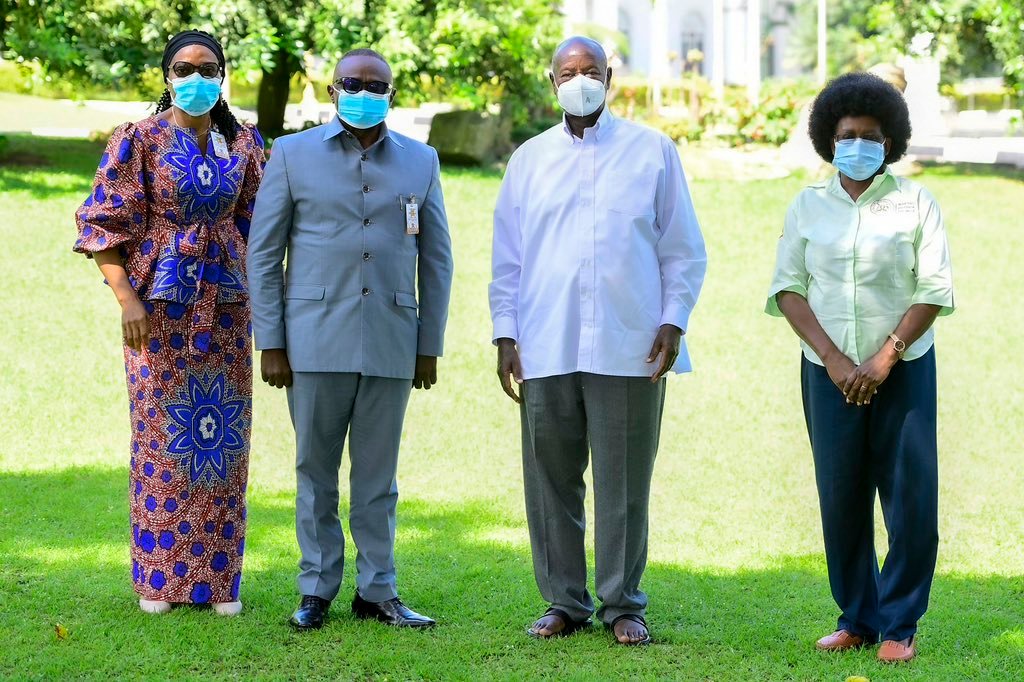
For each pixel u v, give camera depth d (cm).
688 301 457
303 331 465
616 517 458
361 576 480
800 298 452
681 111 2436
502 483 712
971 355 1018
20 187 1551
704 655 448
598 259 453
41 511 630
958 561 573
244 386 488
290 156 466
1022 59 1941
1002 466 741
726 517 649
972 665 436
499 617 487
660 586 531
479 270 1306
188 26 1747
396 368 475
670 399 902
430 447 784
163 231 473
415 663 437
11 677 416
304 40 1856
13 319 1063
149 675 423
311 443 472
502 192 477
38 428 798
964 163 1978
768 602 512
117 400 870
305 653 445
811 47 3812
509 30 1891
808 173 1786
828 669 432
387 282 471
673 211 461
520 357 464
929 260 432
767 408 880
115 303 1132
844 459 445
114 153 466
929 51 2134
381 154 475
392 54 1773
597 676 423
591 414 456
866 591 456
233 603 488
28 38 1725
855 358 440
